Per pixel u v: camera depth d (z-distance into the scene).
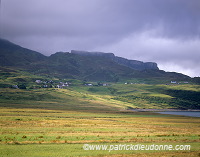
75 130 107.75
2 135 86.69
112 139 87.94
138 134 102.12
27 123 126.00
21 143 76.06
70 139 84.69
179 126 151.25
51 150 68.75
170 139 91.94
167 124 162.50
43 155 63.72
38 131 99.81
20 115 178.25
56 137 86.88
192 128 140.12
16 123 124.31
